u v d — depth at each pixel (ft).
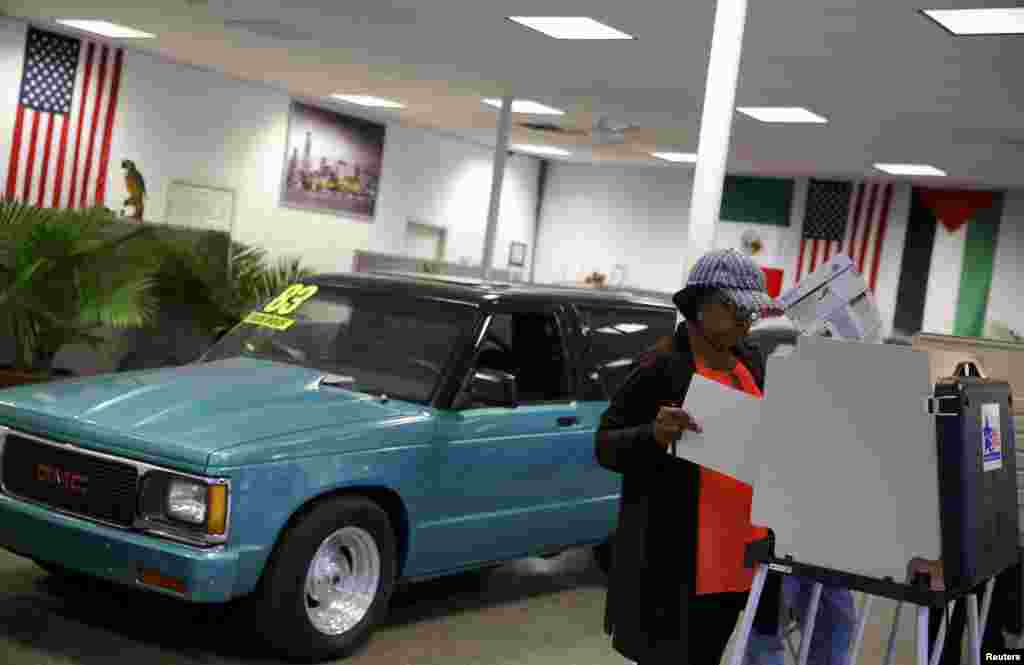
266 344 20.33
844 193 77.25
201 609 18.06
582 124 65.72
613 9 37.09
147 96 58.85
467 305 19.63
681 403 11.48
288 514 15.46
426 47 48.21
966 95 43.04
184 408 16.44
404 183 76.38
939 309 74.23
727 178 81.92
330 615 16.46
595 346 21.53
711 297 11.44
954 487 9.62
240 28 49.21
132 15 49.11
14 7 50.37
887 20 33.55
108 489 15.49
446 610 19.71
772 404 10.34
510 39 44.29
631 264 86.79
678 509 11.38
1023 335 71.97
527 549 19.97
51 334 33.35
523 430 19.40
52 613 16.84
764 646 11.87
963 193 73.51
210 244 37.60
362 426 16.69
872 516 9.89
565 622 19.79
